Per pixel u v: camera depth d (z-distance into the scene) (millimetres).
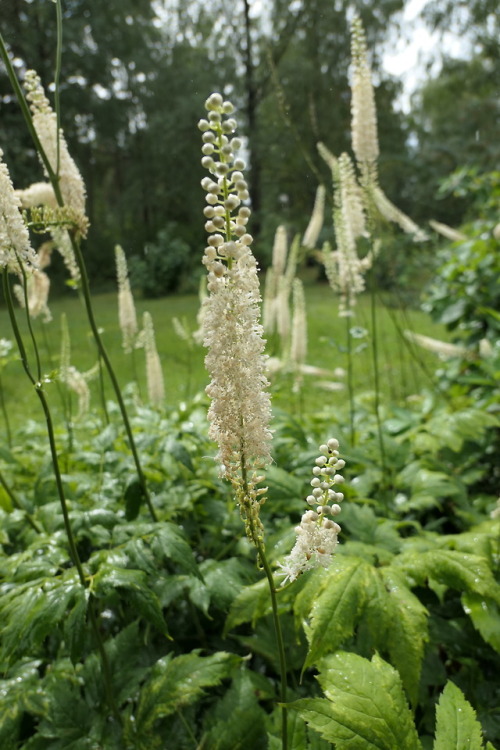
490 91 21750
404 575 1819
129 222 25500
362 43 3061
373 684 1328
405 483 2930
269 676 2383
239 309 1113
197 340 4297
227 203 1080
